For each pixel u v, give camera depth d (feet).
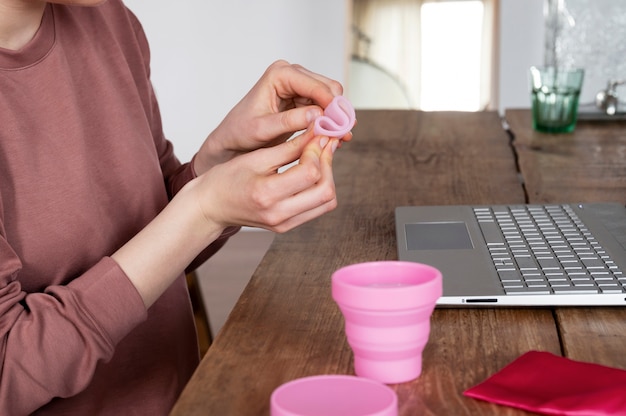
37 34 3.57
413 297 2.45
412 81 13.20
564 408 2.33
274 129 3.74
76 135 3.60
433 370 2.66
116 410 3.70
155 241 3.17
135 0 12.28
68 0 3.31
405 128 6.90
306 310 3.18
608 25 6.97
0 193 3.33
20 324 3.02
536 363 2.63
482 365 2.69
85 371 3.06
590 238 3.66
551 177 5.21
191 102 12.60
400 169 5.58
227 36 12.37
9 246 3.15
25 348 2.98
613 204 4.17
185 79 12.53
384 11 13.01
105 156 3.82
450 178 5.31
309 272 3.62
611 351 2.78
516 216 4.02
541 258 3.45
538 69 6.50
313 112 3.59
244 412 2.45
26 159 3.44
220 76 12.51
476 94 13.03
